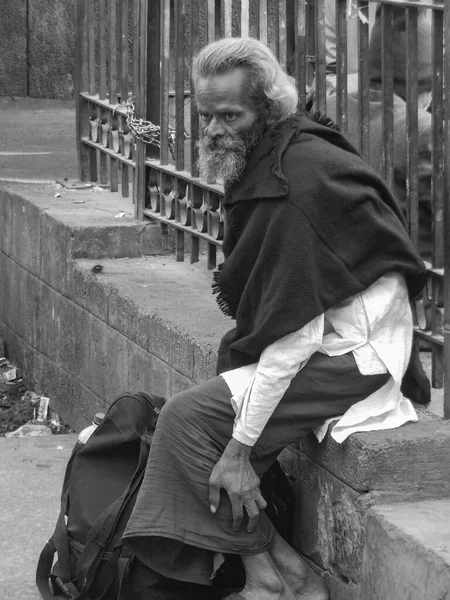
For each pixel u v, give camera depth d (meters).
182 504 4.65
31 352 9.67
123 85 9.30
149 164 8.46
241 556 4.75
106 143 9.98
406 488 4.58
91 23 9.90
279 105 4.56
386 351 4.64
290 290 4.38
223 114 4.54
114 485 5.11
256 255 4.54
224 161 4.55
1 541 5.85
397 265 4.54
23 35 17.56
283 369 4.44
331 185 4.41
